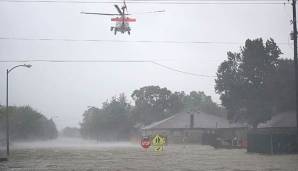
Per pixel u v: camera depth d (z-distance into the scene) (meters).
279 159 36.94
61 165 31.61
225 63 77.94
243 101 75.56
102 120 147.75
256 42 75.00
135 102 145.25
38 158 41.28
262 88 74.25
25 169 28.20
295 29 39.47
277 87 74.12
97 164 32.41
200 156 42.69
